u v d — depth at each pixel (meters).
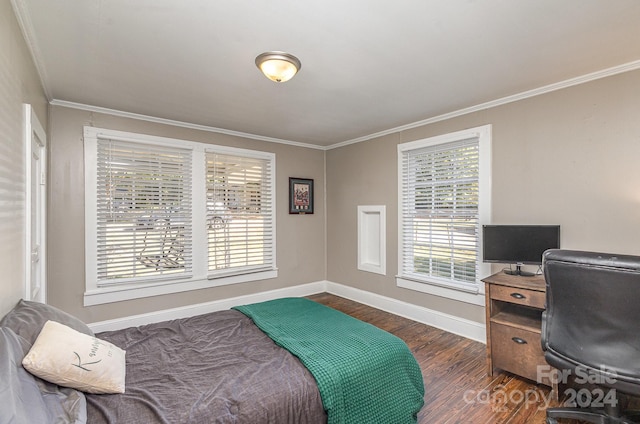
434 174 3.46
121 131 3.17
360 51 2.00
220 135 3.84
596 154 2.35
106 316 3.13
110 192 3.15
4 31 1.39
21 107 1.71
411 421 1.75
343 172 4.59
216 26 1.72
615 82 2.26
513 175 2.80
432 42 1.90
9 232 1.47
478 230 3.05
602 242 2.32
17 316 1.33
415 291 3.63
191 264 3.62
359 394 1.56
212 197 3.79
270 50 1.97
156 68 2.21
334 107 3.06
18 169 1.64
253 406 1.29
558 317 1.70
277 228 4.37
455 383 2.29
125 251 3.23
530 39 1.87
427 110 3.16
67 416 1.07
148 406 1.22
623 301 1.43
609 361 1.49
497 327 2.36
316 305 2.59
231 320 2.21
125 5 1.53
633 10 1.59
